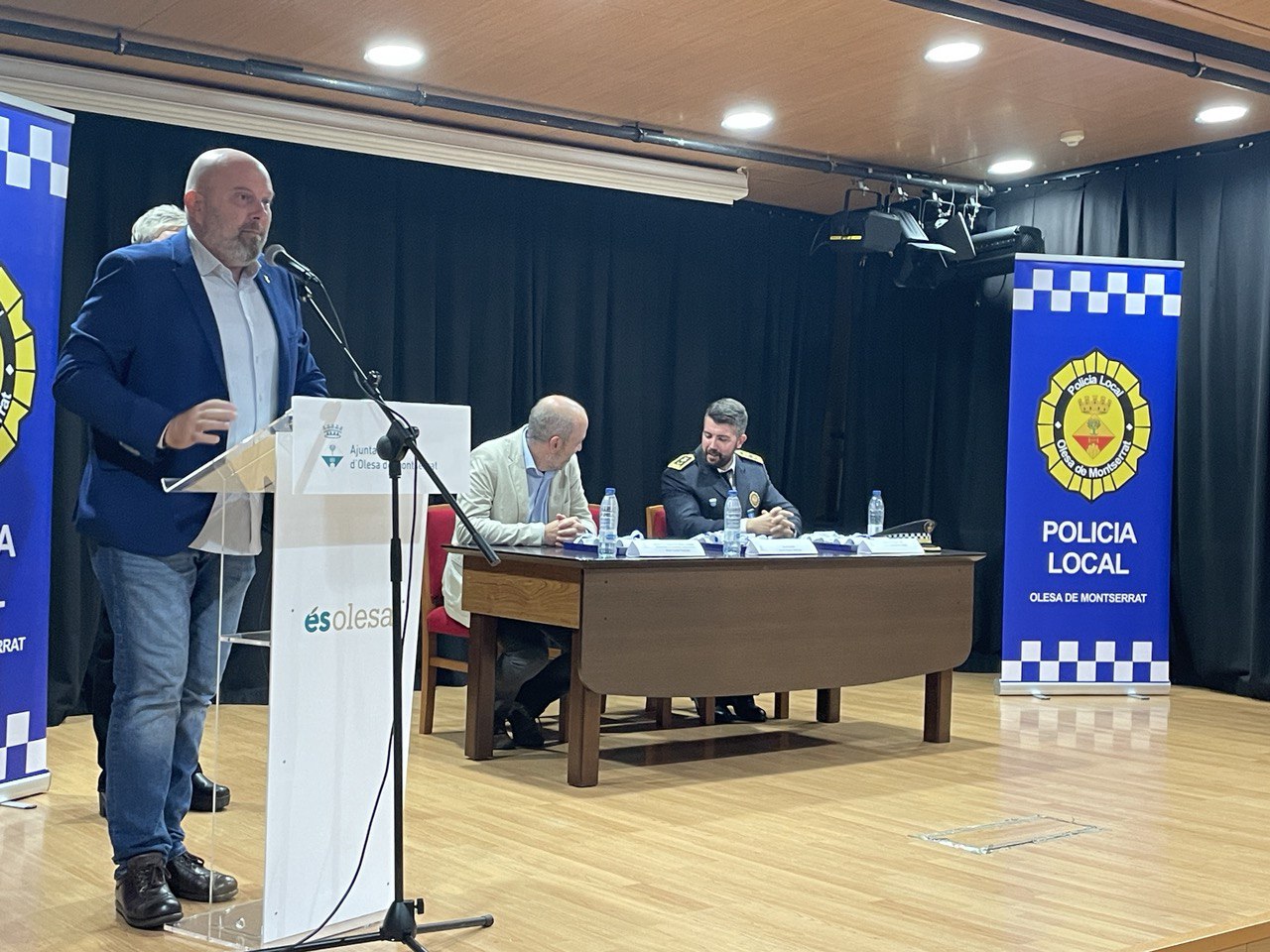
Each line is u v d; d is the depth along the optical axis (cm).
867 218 652
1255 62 489
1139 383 591
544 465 446
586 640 373
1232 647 601
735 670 404
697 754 439
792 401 752
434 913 261
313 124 558
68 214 520
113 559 246
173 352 248
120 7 451
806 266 755
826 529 748
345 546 231
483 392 636
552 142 618
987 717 525
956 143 620
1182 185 622
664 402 701
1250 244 595
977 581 704
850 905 271
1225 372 605
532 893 276
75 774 394
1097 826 344
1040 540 586
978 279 671
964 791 384
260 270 263
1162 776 411
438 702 550
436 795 367
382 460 236
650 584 386
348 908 238
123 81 510
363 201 594
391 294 600
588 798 368
